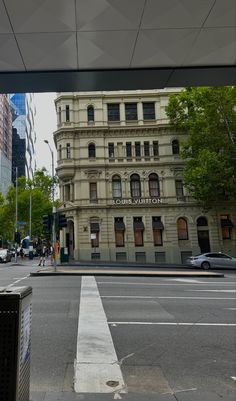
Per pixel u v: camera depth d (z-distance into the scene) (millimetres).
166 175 37219
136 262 35062
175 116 35688
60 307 9898
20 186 59031
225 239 36844
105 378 4711
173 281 17672
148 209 36719
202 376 4992
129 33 5371
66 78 6465
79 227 36438
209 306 10477
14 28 5156
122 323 8086
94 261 34938
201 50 5844
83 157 37250
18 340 2664
